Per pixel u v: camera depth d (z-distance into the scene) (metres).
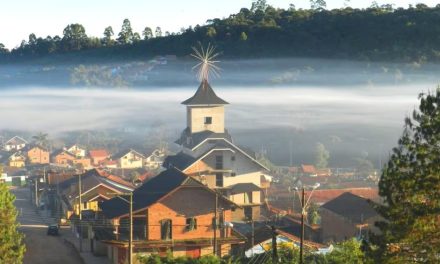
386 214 21.66
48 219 70.06
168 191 45.75
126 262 40.31
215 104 81.38
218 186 70.00
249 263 39.56
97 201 63.91
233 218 63.81
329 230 56.75
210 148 70.94
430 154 21.22
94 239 49.34
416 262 21.28
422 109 21.59
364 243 22.33
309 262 35.72
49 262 47.31
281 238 46.62
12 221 34.84
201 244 45.38
